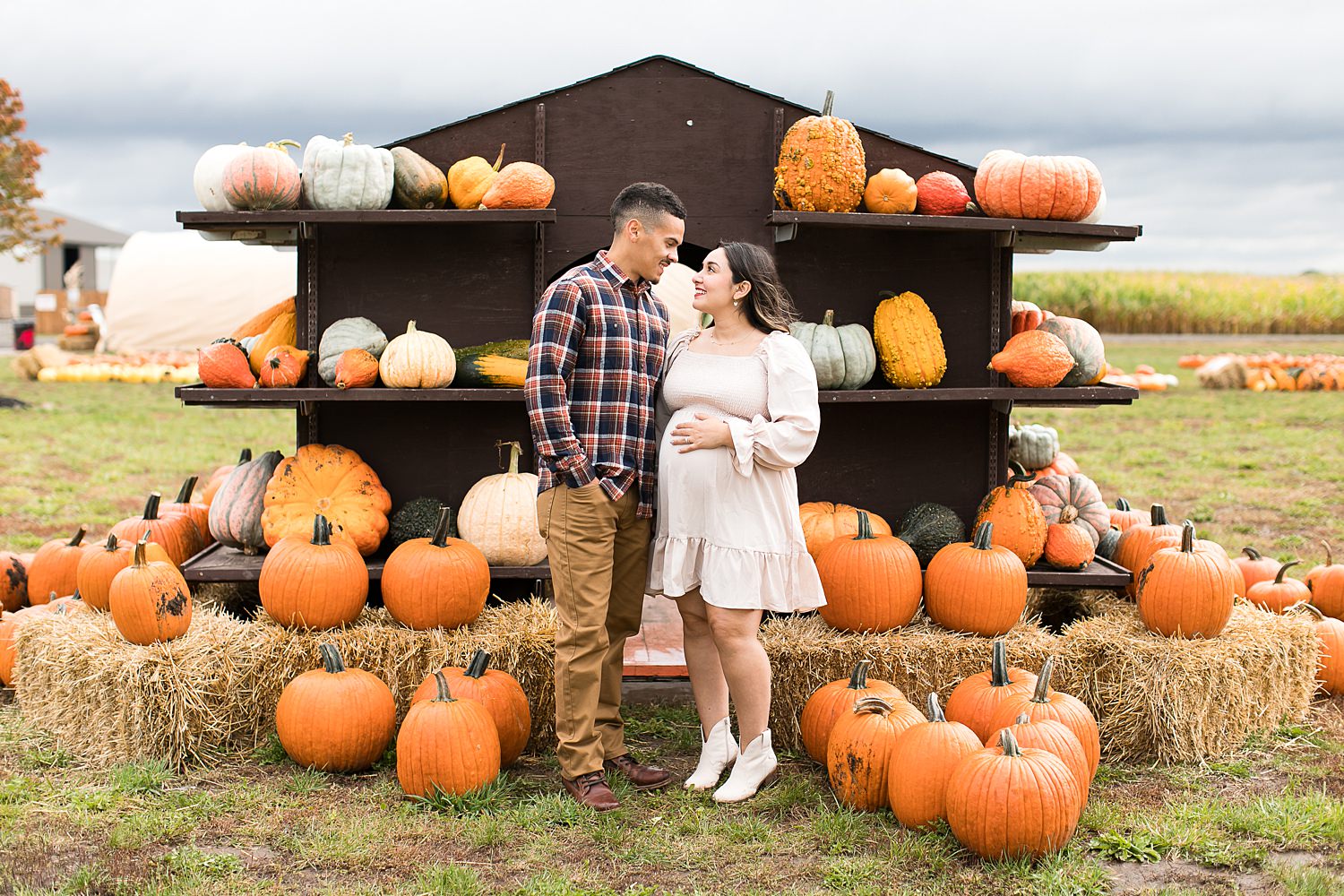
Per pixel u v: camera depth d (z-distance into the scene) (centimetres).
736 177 458
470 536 420
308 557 375
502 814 325
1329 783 355
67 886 283
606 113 454
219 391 409
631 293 334
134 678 350
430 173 429
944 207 438
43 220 4031
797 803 338
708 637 348
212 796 338
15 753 368
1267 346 2525
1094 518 484
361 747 349
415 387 416
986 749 304
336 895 281
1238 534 720
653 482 341
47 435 1131
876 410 470
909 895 283
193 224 413
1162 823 321
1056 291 2950
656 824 323
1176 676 367
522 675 379
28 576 472
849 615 383
